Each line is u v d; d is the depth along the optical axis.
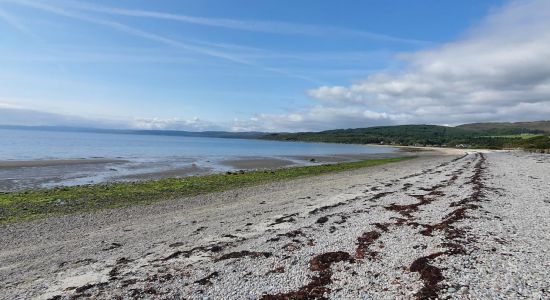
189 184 31.84
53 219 19.12
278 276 10.41
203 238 15.19
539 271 9.81
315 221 17.14
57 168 42.75
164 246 14.20
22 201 23.44
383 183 32.16
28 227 17.56
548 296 8.36
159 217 19.64
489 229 14.19
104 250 13.98
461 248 11.80
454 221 15.60
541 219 15.88
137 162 54.09
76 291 10.06
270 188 30.28
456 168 47.09
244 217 19.19
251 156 76.19
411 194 24.81
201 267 11.48
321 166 52.06
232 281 10.19
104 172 41.31
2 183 31.55
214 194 27.09
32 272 11.80
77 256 13.33
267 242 13.95
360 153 109.00
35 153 64.19
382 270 10.51
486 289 8.80
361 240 13.52
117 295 9.65
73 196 25.34
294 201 23.80
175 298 9.27
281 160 67.00
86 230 17.05
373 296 8.88
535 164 49.59
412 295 8.79
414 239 13.36
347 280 9.92
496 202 19.81
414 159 74.12
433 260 10.91
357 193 26.48
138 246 14.38
